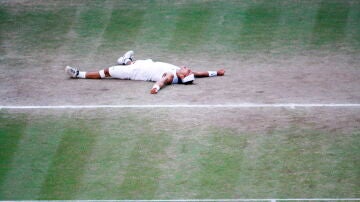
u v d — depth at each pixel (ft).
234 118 170.60
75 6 250.37
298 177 147.23
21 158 155.53
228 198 139.95
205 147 158.51
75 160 154.51
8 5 252.83
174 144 159.84
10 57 212.43
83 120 171.32
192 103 178.19
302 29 229.66
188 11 243.81
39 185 145.59
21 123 170.30
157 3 251.19
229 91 185.47
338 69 201.16
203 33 227.20
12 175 149.28
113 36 226.17
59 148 159.22
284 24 233.35
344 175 147.54
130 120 170.60
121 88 188.85
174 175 148.25
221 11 243.81
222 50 215.10
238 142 160.35
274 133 163.94
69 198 140.87
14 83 193.98
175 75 191.11
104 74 195.72
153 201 139.13
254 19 237.25
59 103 180.14
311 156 154.81
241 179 146.51
